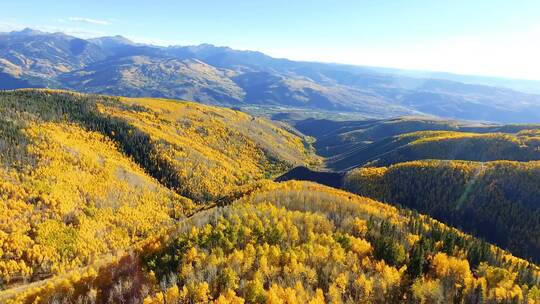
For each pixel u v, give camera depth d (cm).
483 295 6981
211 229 8225
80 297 6681
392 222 10738
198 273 6419
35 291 7694
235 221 8631
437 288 6788
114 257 8906
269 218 9225
